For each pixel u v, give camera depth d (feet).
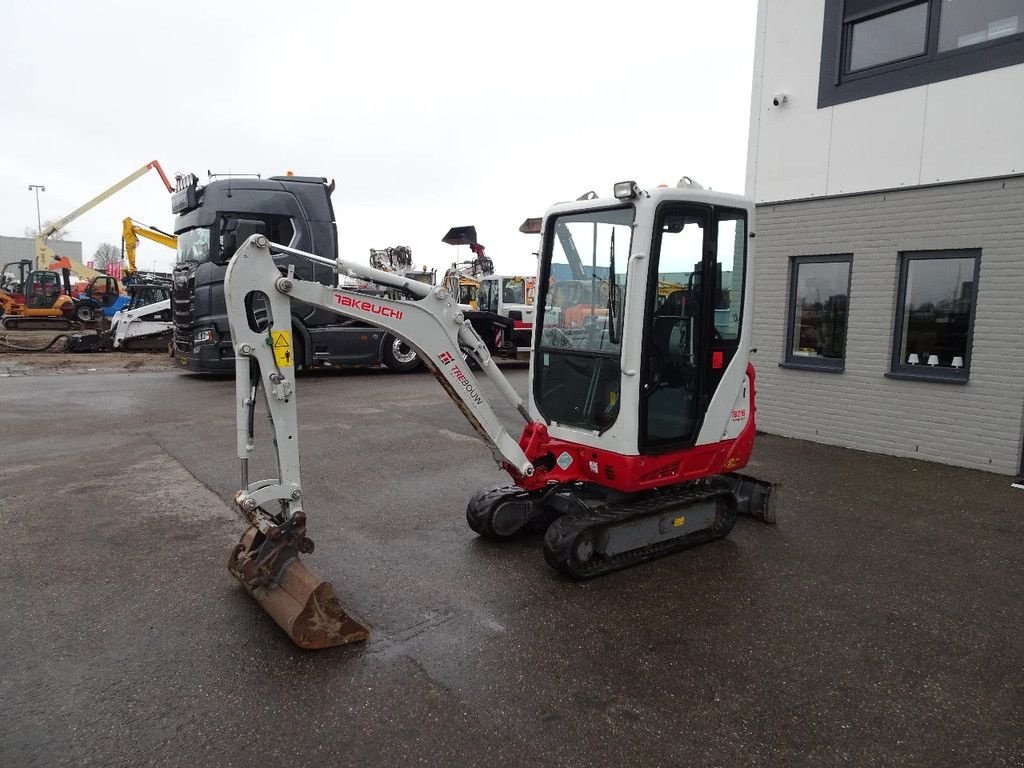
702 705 10.36
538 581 14.66
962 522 18.33
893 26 24.66
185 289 44.70
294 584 12.21
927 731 9.80
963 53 22.74
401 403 37.60
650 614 13.24
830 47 26.08
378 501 20.21
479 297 63.87
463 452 26.21
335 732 9.68
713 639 12.32
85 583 14.44
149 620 12.86
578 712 10.16
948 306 24.03
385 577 14.83
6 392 39.99
